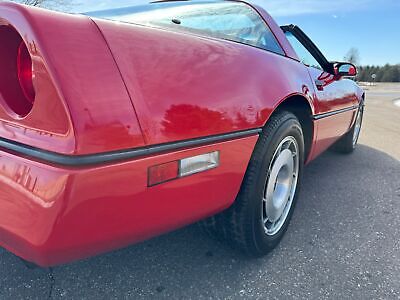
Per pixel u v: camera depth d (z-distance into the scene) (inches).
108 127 34.0
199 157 45.1
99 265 65.4
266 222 69.6
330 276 63.6
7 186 35.1
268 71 60.7
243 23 72.6
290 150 72.6
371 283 61.7
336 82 102.4
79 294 57.2
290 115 67.9
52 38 32.2
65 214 32.8
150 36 40.9
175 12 73.2
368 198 103.4
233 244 65.1
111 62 35.5
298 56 87.6
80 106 32.4
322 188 111.7
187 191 44.6
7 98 37.0
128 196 37.0
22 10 32.4
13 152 35.7
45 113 33.3
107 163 34.3
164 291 58.5
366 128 255.6
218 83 48.3
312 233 80.0
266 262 67.6
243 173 55.6
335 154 162.2
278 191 71.6
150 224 41.9
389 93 1173.7
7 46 36.0
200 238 75.9
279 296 57.8
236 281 61.5
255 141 55.8
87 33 34.7
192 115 43.1
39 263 37.0
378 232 81.4
